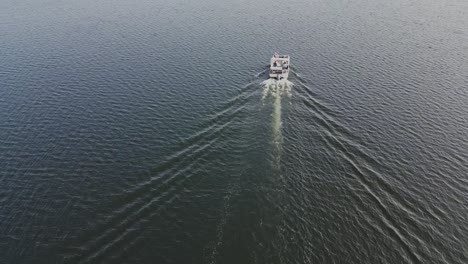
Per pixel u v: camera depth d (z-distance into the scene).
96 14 121.69
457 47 91.31
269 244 38.25
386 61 83.81
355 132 57.44
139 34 102.44
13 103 65.62
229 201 43.69
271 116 61.31
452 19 114.19
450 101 66.38
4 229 40.59
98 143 54.91
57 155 52.38
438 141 55.38
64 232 40.03
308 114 62.09
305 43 95.69
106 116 61.88
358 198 44.59
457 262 36.97
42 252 37.75
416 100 66.88
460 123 59.78
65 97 67.88
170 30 105.94
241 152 52.28
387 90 70.56
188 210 42.47
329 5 133.00
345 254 37.44
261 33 103.44
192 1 138.75
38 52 88.69
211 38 99.44
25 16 118.25
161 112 63.06
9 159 51.50
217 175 47.91
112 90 70.56
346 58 85.88
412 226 40.81
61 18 116.69
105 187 46.41
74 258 36.84
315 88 71.38
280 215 41.91
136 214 42.06
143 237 39.06
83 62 83.38
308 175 48.16
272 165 49.69
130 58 85.94
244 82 73.88
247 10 126.56
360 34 102.00
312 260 36.59
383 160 51.25
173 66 81.62
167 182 46.78
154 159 51.22
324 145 54.12
